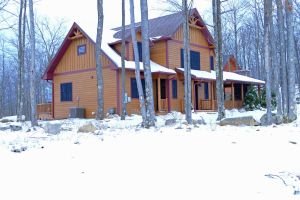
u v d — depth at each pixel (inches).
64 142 352.8
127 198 181.9
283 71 749.3
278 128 420.8
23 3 960.9
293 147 292.5
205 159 257.9
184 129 436.5
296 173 219.6
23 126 679.1
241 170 228.1
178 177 216.5
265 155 266.7
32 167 247.8
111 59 950.4
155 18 1190.3
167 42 1061.1
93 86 1028.5
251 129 415.2
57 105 1135.0
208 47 1230.3
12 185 206.8
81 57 1065.5
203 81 1119.0
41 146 326.6
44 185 206.2
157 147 304.5
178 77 1082.1
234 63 1576.0
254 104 1235.2
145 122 544.1
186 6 652.1
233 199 177.3
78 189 197.9
